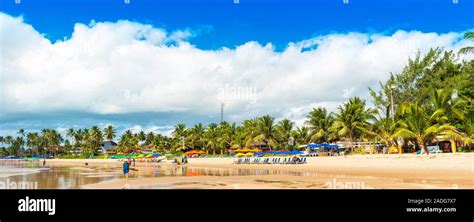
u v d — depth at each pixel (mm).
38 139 178750
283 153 63688
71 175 34219
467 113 39000
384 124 48719
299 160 46062
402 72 54500
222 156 80625
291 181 23844
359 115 55688
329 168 37281
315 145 58500
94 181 26234
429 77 52031
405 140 45438
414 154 37750
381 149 53062
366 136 56312
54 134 177000
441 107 41562
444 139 40906
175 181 25219
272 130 83438
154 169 45781
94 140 150375
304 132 79125
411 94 53062
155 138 132125
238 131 94125
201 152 93938
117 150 146875
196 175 31703
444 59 51531
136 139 148125
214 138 96000
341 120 56812
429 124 40250
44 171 43969
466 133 40688
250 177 28000
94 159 113062
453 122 42438
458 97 42594
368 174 28359
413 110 40969
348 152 57406
